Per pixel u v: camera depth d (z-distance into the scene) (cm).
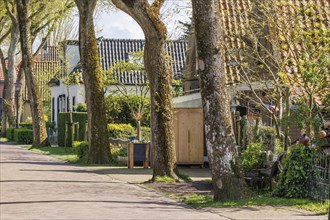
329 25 2436
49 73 7088
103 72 3966
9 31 6462
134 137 3647
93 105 3291
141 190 2073
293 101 2123
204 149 3000
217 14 1720
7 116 6425
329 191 1579
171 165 2350
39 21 5684
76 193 1959
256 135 2223
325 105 2000
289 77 2102
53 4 5444
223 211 1546
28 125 6575
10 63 6303
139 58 3925
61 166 3056
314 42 2153
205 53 1717
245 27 2386
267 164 1984
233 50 2330
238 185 1722
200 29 1717
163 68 2372
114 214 1520
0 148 4681
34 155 3884
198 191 2027
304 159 1684
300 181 1683
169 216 1484
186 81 3834
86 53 3312
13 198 1830
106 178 2480
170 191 2034
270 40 2256
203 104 1739
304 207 1551
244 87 2589
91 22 3319
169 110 2361
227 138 1725
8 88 6362
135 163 3025
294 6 2258
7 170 2762
